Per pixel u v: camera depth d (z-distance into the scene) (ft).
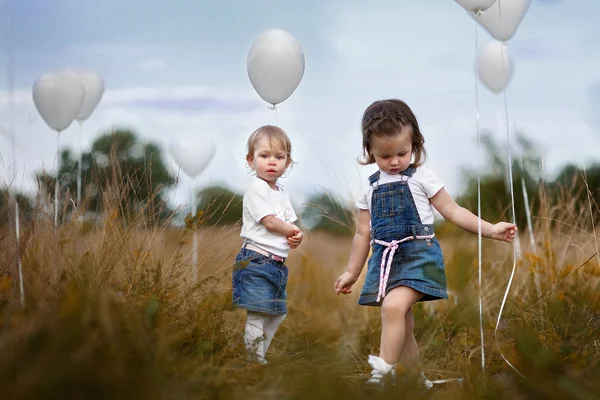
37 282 9.41
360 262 10.93
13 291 9.40
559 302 11.63
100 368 6.79
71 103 12.46
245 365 9.60
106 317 7.57
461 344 11.76
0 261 10.34
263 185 11.51
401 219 10.23
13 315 7.76
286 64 12.53
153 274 10.43
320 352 10.95
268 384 8.39
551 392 7.99
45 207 11.52
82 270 9.76
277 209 11.50
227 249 12.13
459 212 10.34
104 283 9.80
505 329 11.59
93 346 7.04
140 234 11.62
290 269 18.31
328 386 8.35
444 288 10.09
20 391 6.11
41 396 6.19
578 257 14.10
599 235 14.32
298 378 8.65
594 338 10.61
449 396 8.56
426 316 13.41
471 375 9.09
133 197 12.26
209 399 7.54
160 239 11.69
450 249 16.99
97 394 6.43
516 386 8.47
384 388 8.56
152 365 7.39
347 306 15.40
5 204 11.01
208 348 9.34
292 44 12.69
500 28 12.32
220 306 10.48
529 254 13.42
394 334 9.68
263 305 11.06
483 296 13.32
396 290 9.91
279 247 11.36
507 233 10.21
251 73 12.83
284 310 11.43
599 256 13.30
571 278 12.86
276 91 12.74
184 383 7.45
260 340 10.23
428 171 10.48
